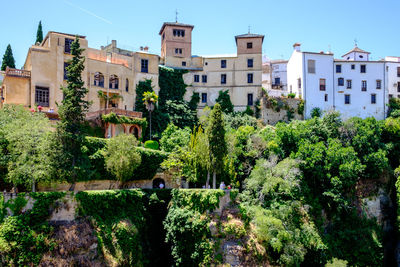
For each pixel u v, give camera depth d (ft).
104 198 116.06
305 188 153.79
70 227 104.78
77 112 115.44
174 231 123.44
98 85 188.14
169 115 205.67
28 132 106.32
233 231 122.01
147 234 128.47
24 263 93.86
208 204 125.29
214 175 138.92
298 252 124.57
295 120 212.64
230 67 233.76
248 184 143.74
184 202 129.08
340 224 157.48
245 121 213.46
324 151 161.07
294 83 251.19
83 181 126.00
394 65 258.78
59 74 173.58
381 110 241.76
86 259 103.60
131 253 114.52
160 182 153.99
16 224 96.37
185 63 237.04
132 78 204.23
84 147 125.18
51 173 106.01
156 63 214.69
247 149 166.50
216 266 117.50
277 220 125.90
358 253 152.05
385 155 176.04
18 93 165.89
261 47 233.96
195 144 147.13
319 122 180.45
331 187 157.58
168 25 237.86
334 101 238.89
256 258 121.19
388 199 171.94
